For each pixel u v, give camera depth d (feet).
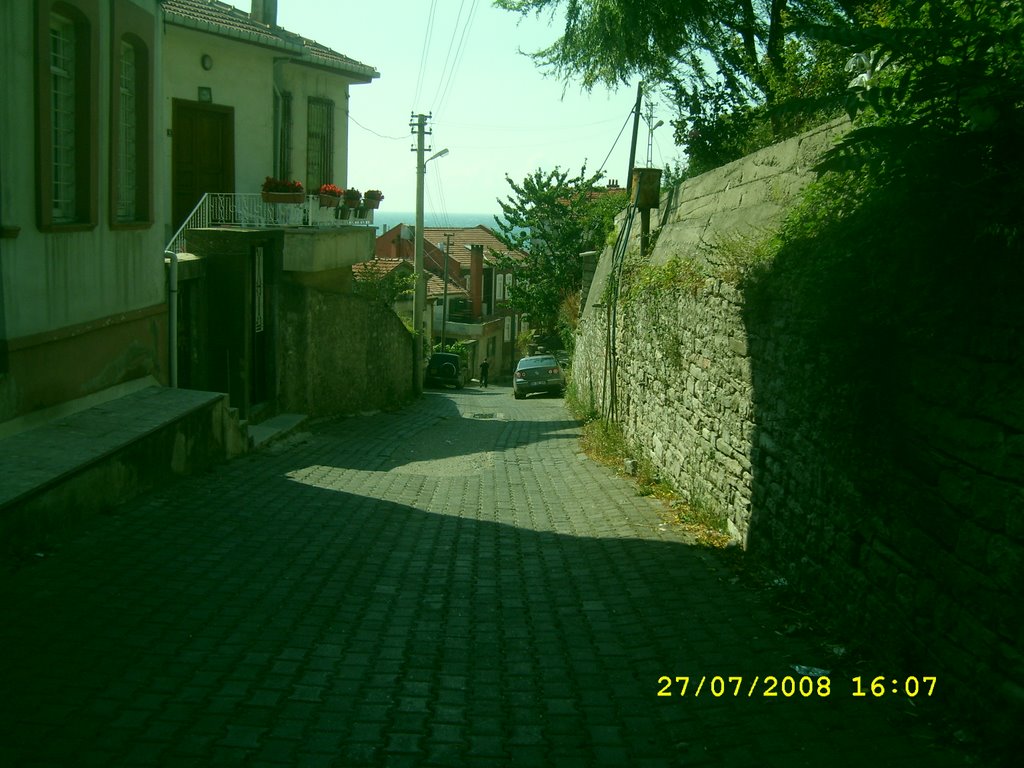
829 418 18.81
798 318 21.07
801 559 20.68
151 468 30.94
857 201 17.52
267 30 60.95
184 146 54.08
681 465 33.24
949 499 14.28
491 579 23.77
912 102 14.05
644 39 46.16
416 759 13.02
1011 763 12.06
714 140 50.78
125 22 34.30
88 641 17.06
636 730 14.19
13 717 13.60
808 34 15.46
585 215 148.05
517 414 79.05
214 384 47.03
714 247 30.48
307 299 56.54
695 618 19.71
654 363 38.93
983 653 13.20
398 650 17.93
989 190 12.82
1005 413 12.85
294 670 16.34
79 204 31.19
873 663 16.30
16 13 26.32
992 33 12.85
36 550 22.45
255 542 25.84
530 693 15.80
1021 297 12.57
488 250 207.82
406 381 87.61
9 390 26.81
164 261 39.42
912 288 14.90
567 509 33.81
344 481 37.96
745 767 12.67
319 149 67.92
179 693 14.90
